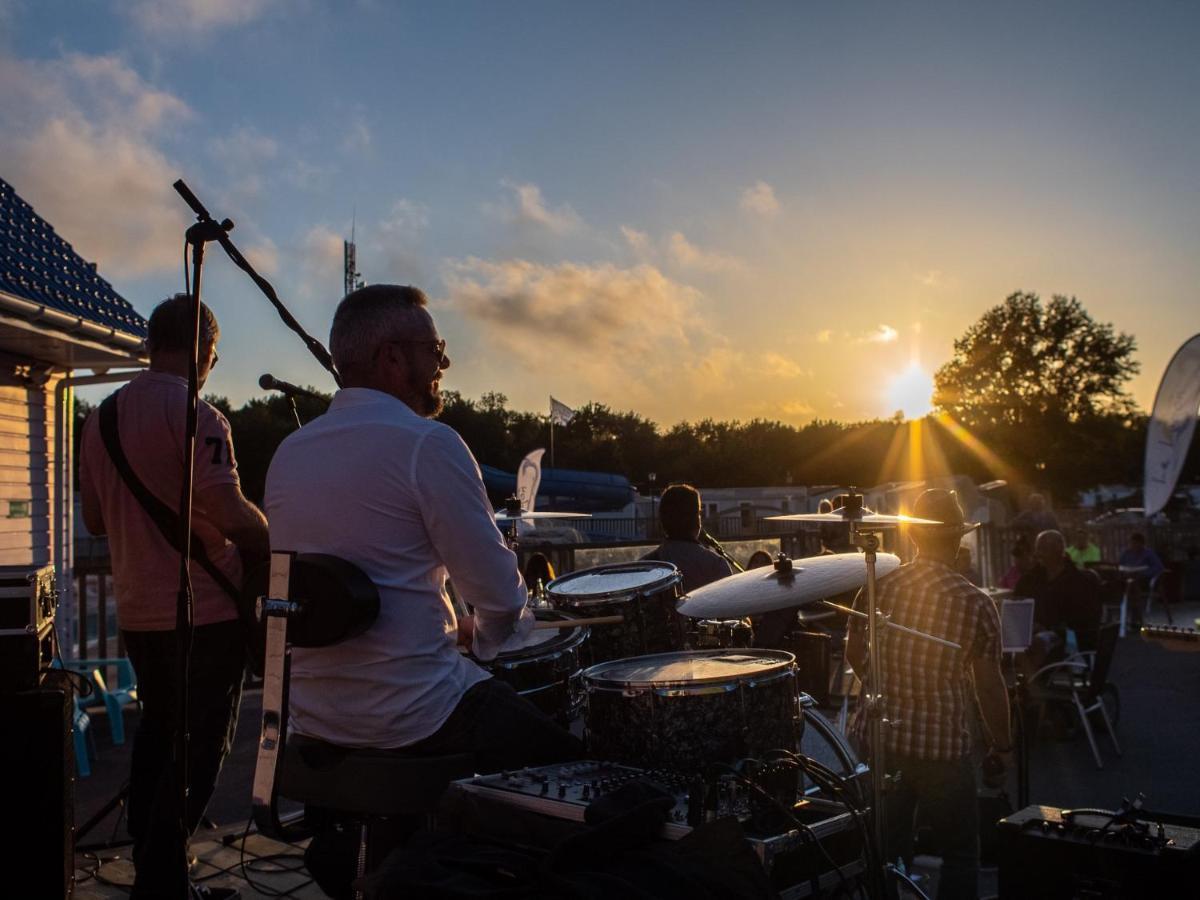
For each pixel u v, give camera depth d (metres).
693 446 73.19
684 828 2.36
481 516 2.71
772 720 2.79
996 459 62.69
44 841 3.15
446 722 2.70
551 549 9.97
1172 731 8.40
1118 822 2.95
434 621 2.73
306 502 2.69
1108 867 2.81
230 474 3.57
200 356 3.64
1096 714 8.65
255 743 7.66
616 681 2.79
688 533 5.54
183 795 2.71
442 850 2.42
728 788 2.54
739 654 3.21
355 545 2.64
